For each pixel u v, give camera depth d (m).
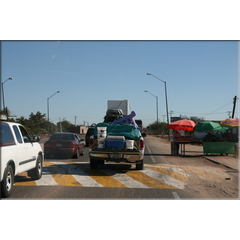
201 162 14.72
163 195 7.09
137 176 9.84
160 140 46.34
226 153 18.03
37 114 74.19
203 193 7.39
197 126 19.06
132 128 11.00
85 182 8.53
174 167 12.44
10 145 6.68
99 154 10.57
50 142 14.59
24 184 8.08
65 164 12.74
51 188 7.60
